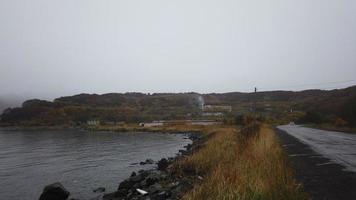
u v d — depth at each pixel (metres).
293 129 51.19
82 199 16.12
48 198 14.91
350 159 16.56
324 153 19.19
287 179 9.62
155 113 148.88
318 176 12.22
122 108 155.88
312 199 8.97
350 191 9.78
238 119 79.00
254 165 10.88
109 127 104.88
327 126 58.28
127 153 38.25
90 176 23.25
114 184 20.09
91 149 43.38
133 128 93.81
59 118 144.00
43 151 41.59
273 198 7.95
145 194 13.93
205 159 17.30
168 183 15.30
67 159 33.38
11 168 27.83
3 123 147.00
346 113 61.16
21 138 67.44
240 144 19.86
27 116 153.12
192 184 13.47
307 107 117.12
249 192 8.05
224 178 9.34
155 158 33.19
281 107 135.00
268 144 16.78
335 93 109.12
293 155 18.44
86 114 146.00
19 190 19.12
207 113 143.25
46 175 24.09
